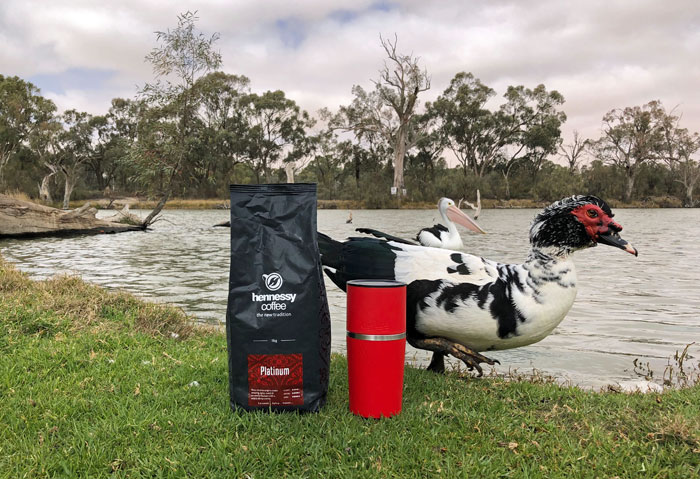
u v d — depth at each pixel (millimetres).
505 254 3605
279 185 742
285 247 746
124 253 3689
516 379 1104
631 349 1422
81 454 648
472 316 935
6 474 605
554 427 746
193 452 659
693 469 631
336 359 1124
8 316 1188
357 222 7824
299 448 672
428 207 14422
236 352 753
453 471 624
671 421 729
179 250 3912
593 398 879
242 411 760
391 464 640
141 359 1035
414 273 971
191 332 1338
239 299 748
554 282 940
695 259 3535
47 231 5148
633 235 5750
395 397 772
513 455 670
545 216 948
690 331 1620
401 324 767
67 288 1566
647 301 2096
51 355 1003
